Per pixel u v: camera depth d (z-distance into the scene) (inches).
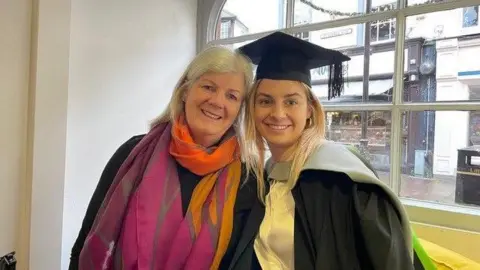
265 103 38.0
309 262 31.7
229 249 36.2
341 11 61.4
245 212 38.1
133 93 67.6
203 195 38.5
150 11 69.6
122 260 35.1
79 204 60.4
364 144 58.2
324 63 39.2
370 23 58.1
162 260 35.8
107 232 36.8
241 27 74.3
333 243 30.9
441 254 39.0
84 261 37.2
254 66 42.1
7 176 52.6
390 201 30.8
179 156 39.5
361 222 29.2
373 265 28.1
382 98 57.0
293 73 37.0
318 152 35.7
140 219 35.9
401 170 55.1
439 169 52.2
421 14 53.2
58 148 55.6
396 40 55.0
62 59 55.4
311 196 33.4
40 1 52.7
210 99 38.6
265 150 41.0
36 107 53.1
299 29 65.6
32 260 53.6
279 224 34.4
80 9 59.2
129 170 39.4
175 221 37.0
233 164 40.9
